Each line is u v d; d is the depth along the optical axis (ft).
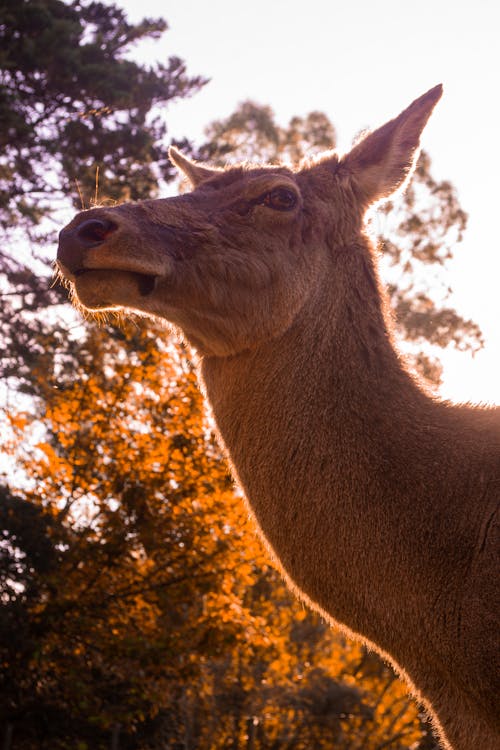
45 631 66.44
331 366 14.96
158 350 72.69
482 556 13.30
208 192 15.48
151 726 74.28
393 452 14.16
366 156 16.12
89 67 75.97
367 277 15.70
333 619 14.35
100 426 71.20
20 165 76.48
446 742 13.74
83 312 16.14
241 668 83.10
